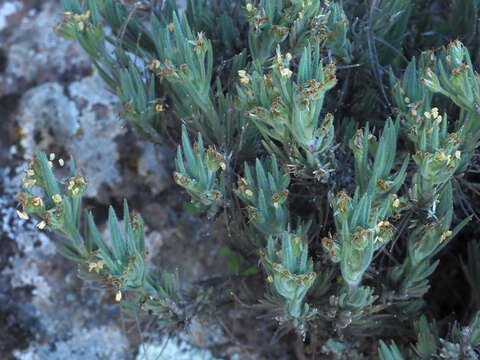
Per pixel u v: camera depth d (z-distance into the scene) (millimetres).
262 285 285
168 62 238
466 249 296
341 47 259
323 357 291
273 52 257
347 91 283
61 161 228
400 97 239
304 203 280
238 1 286
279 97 216
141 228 237
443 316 298
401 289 251
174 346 309
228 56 281
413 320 270
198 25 279
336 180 250
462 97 221
